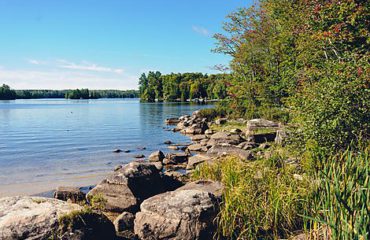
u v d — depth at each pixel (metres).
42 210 6.00
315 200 6.06
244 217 6.71
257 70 27.81
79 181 12.98
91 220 6.23
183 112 61.75
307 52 15.01
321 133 8.34
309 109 9.15
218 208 6.85
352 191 4.82
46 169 15.32
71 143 24.03
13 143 24.25
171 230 6.51
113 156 18.64
